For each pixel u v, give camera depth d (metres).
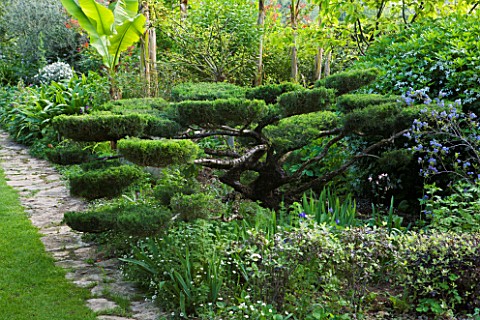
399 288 3.82
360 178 5.60
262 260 3.50
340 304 3.34
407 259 3.55
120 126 4.04
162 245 4.14
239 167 5.01
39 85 14.09
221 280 3.59
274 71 11.05
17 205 6.40
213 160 4.94
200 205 3.95
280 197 5.26
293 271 3.50
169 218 3.85
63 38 15.75
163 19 9.38
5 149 10.19
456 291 3.43
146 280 3.99
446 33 5.52
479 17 5.89
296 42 8.39
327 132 4.99
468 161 4.86
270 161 5.03
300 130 4.89
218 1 10.57
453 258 3.46
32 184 7.53
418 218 5.09
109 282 4.13
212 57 9.83
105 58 8.40
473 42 5.11
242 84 10.31
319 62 9.32
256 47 10.47
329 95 4.45
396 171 5.30
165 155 3.65
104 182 4.41
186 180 4.88
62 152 4.67
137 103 5.40
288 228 4.31
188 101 4.22
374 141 5.47
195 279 3.65
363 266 3.56
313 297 3.56
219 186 5.90
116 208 4.49
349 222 4.63
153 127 4.38
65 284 4.06
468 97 4.98
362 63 6.38
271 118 4.75
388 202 5.51
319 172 6.05
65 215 4.27
